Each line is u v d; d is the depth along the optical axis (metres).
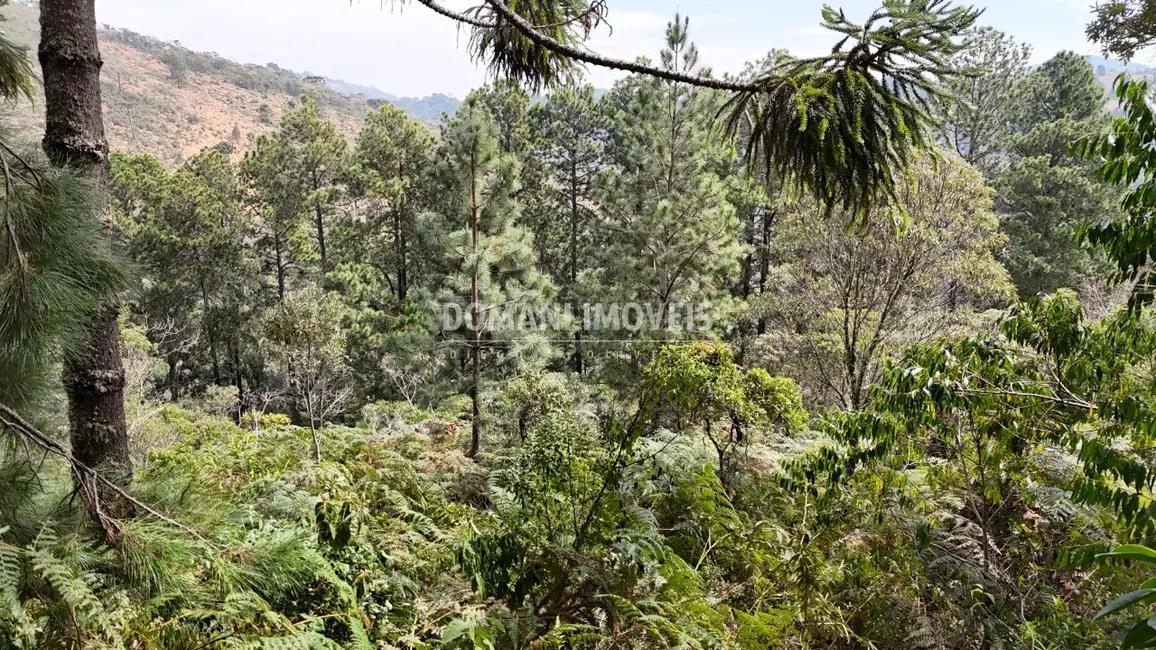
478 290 7.66
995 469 3.15
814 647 2.65
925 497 3.46
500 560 2.26
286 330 5.63
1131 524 2.18
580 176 19.45
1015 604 2.78
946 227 6.66
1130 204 2.22
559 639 1.99
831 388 8.12
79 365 1.85
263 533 1.74
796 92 1.57
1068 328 2.62
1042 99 20.30
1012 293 7.05
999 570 3.03
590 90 19.20
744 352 11.34
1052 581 2.97
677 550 3.16
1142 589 0.70
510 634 2.08
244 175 20.33
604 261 11.10
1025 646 2.42
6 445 1.20
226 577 1.30
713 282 9.73
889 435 3.03
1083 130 16.39
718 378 3.76
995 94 18.92
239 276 18.64
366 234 18.30
